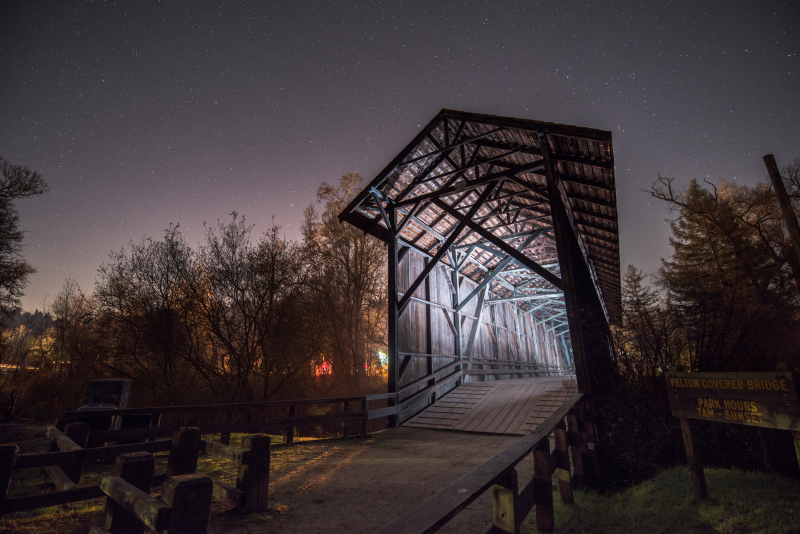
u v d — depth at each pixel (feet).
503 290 64.49
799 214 57.16
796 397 10.95
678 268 84.99
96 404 20.81
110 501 7.72
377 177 34.19
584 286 29.35
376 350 76.43
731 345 20.24
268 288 49.88
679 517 11.92
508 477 8.60
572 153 26.66
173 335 47.67
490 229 44.68
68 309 80.38
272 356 49.49
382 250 72.38
